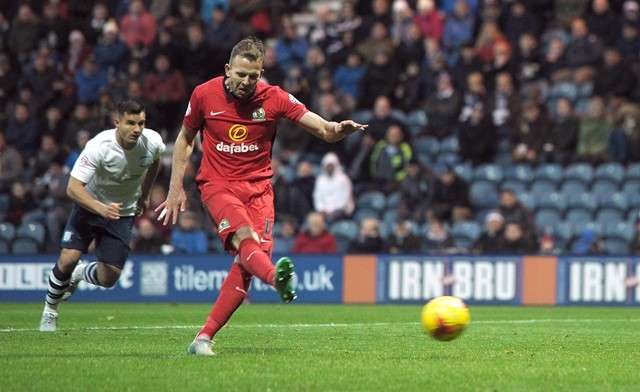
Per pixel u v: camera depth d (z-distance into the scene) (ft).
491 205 155.02
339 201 150.82
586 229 144.87
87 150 74.43
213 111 59.36
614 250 144.87
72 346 66.23
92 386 47.26
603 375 52.11
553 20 179.32
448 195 148.97
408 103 170.40
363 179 157.79
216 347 65.77
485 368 54.39
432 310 57.62
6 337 73.41
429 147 164.35
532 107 158.30
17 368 53.26
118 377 49.98
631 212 150.20
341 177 151.12
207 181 60.03
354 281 135.44
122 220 78.59
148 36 185.47
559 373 52.60
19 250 151.43
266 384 47.98
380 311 116.37
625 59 161.79
